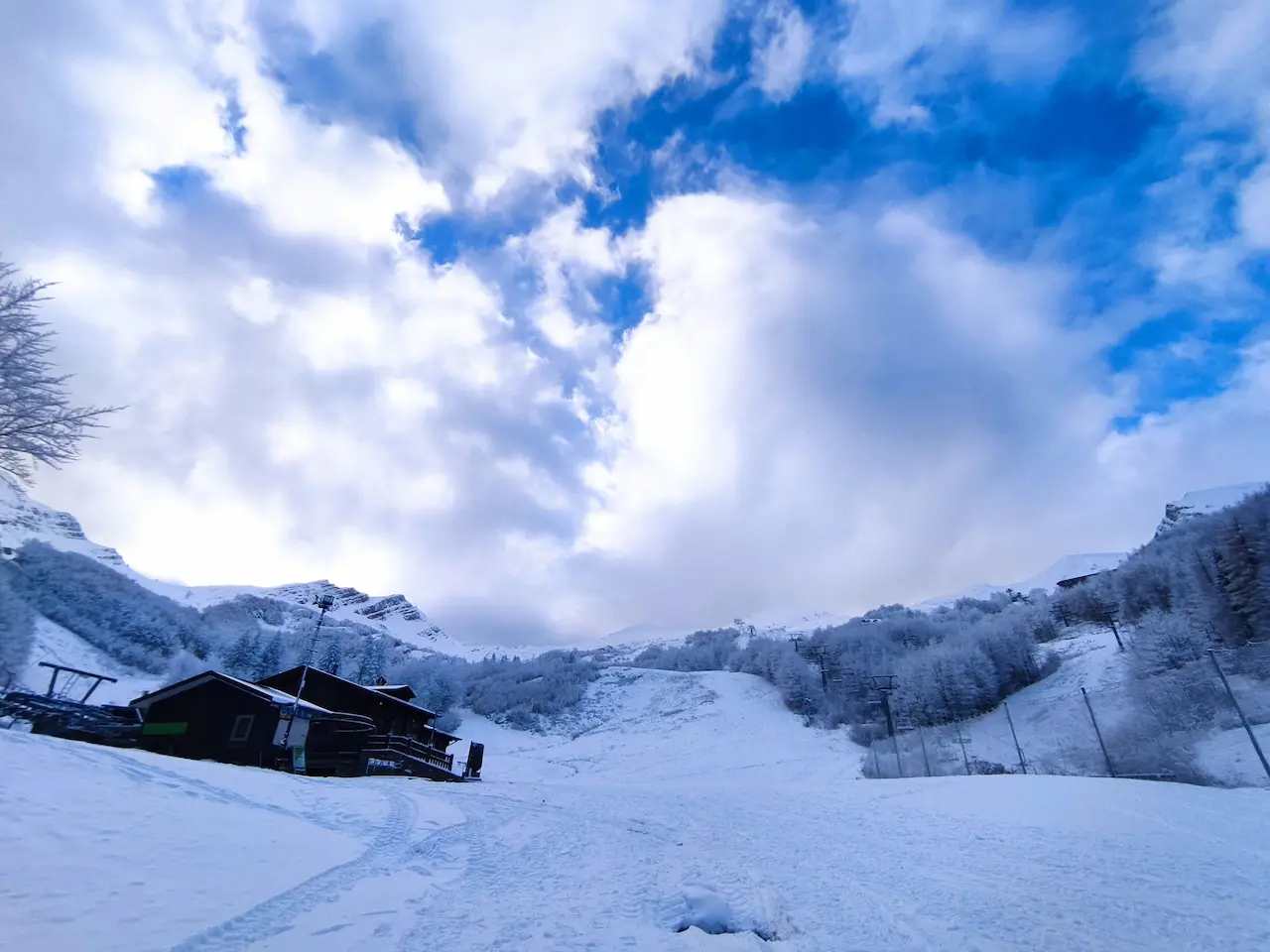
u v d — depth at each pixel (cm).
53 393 1246
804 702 9250
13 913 598
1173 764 3644
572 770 6631
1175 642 6003
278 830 1129
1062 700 6531
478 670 13025
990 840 1552
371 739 3425
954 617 11769
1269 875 1174
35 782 977
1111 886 1088
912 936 819
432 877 1017
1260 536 5966
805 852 1430
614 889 1036
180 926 649
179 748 2845
